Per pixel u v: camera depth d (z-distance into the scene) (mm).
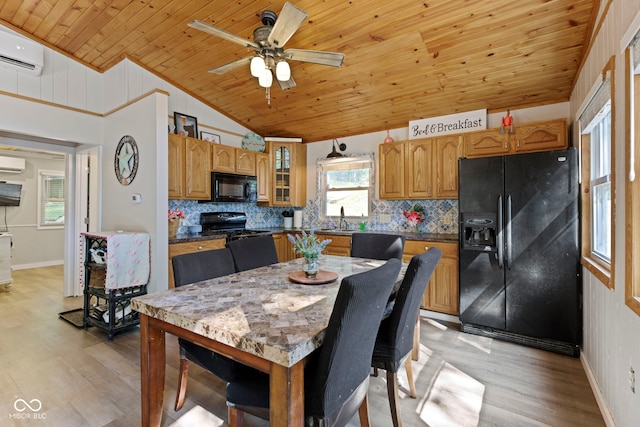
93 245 3119
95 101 3852
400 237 2656
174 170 3535
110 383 2100
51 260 6289
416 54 2881
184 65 3602
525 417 1767
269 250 2607
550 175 2611
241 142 4773
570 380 2156
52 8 2934
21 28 3223
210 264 1990
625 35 1402
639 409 1332
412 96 3496
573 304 2520
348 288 1033
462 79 3088
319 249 1877
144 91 3670
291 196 4887
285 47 2898
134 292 3057
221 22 2805
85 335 2906
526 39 2502
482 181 2893
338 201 4809
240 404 1256
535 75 2873
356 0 2389
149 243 3160
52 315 3432
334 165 4832
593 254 2336
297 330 1121
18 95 3229
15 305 3781
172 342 2775
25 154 5910
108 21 3037
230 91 4008
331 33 2732
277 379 1023
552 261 2600
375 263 2400
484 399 1938
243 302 1433
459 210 3010
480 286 2902
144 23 3004
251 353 1051
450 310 3248
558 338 2566
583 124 2482
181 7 2725
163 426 1688
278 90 3801
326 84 3553
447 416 1774
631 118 1403
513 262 2752
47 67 3439
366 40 2793
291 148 4875
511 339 2777
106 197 3863
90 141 3805
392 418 1613
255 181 4523
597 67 2061
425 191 3666
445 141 3535
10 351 2566
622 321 1542
